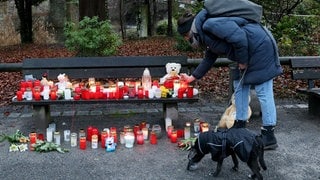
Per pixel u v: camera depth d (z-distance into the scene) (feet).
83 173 13.69
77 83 18.98
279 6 29.60
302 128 18.33
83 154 15.33
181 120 19.48
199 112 21.02
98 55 26.05
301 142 16.57
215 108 21.80
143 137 16.53
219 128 16.67
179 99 17.28
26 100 17.22
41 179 13.24
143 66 19.63
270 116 15.37
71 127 18.53
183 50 39.83
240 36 13.79
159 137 16.90
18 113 21.08
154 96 17.37
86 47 25.49
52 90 17.43
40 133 17.20
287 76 27.53
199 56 36.96
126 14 74.38
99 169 13.99
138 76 19.66
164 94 17.37
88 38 25.46
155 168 14.03
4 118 20.15
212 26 13.87
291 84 26.13
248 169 13.89
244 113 15.79
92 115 20.51
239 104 15.71
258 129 18.15
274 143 15.65
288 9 29.89
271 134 15.57
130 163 14.48
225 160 14.65
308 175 13.53
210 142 12.78
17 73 30.32
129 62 19.62
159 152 15.48
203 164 14.35
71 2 62.44
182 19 15.05
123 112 21.02
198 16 14.57
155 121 19.40
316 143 16.44
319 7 32.19
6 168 14.11
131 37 65.98
